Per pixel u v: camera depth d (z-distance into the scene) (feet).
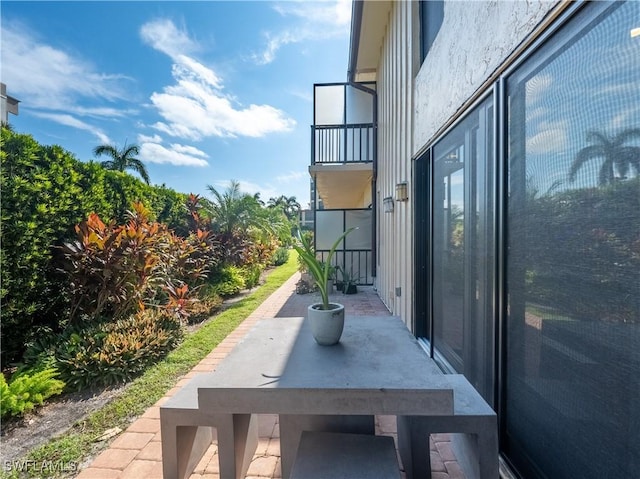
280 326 8.07
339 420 6.93
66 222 14.19
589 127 4.41
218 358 13.30
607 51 4.11
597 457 4.26
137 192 20.17
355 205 47.34
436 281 11.17
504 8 6.44
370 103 28.27
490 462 5.82
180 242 23.25
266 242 38.93
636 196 3.76
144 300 17.16
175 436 6.37
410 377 5.42
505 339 6.48
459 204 9.11
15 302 12.22
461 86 8.78
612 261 4.07
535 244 5.55
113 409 9.64
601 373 4.22
